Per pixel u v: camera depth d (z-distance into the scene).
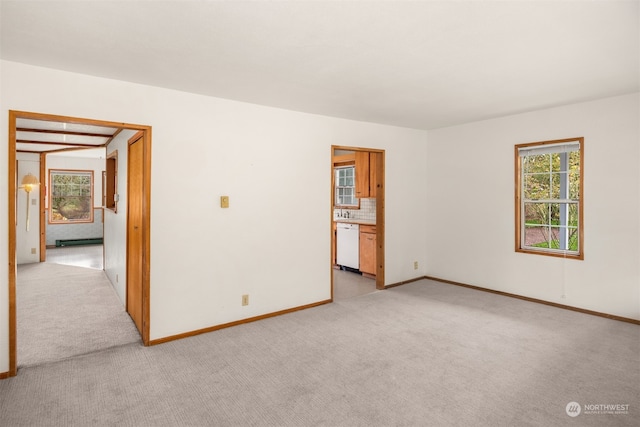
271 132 4.11
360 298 4.86
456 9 2.01
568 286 4.32
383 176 5.27
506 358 3.05
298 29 2.24
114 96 3.14
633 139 3.79
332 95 3.68
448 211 5.59
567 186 4.43
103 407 2.36
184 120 3.51
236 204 3.85
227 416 2.27
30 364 2.95
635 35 2.36
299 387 2.61
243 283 3.92
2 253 2.69
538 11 2.04
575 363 2.95
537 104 4.17
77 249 9.11
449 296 4.91
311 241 4.49
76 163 9.86
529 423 2.18
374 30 2.27
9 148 2.70
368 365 2.94
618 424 2.16
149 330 3.33
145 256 3.31
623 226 3.89
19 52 2.55
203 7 1.97
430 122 5.15
